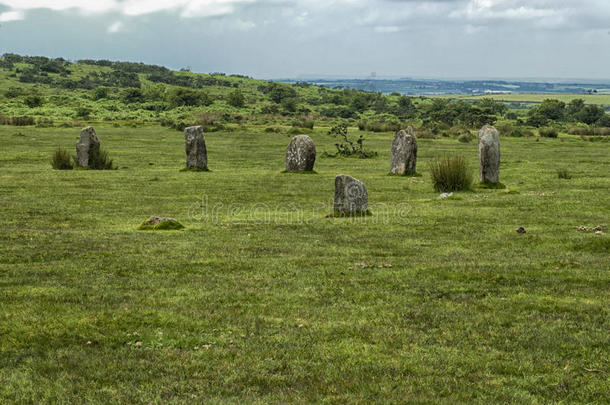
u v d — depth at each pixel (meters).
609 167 40.41
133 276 11.93
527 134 84.69
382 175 35.59
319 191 27.84
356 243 15.66
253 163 43.47
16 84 184.12
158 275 12.02
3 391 6.77
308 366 7.58
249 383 7.07
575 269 12.65
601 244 15.02
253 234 16.89
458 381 7.16
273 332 8.80
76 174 33.12
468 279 11.87
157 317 9.33
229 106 161.38
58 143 54.94
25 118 85.50
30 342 8.20
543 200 23.47
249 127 94.50
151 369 7.43
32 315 9.20
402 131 35.34
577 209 21.30
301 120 118.94
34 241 15.31
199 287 11.13
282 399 6.61
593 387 7.02
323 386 6.99
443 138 78.94
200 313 9.59
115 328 8.82
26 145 52.38
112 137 66.06
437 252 14.55
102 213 20.67
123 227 17.97
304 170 36.53
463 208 21.86
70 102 143.00
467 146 62.84
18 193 25.39
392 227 18.12
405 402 6.55
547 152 55.56
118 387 6.91
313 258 13.76
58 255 13.67
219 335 8.69
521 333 8.80
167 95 163.00
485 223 18.72
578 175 34.97
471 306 10.12
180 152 50.81
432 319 9.42
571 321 9.32
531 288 11.21
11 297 10.17
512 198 24.28
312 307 10.02
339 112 152.88
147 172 35.28
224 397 6.66
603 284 11.46
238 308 9.91
